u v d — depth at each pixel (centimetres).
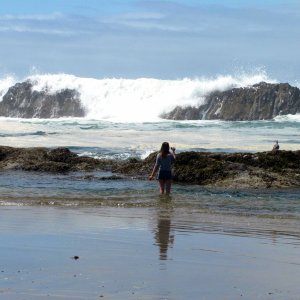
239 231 1389
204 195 2158
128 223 1473
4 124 5556
